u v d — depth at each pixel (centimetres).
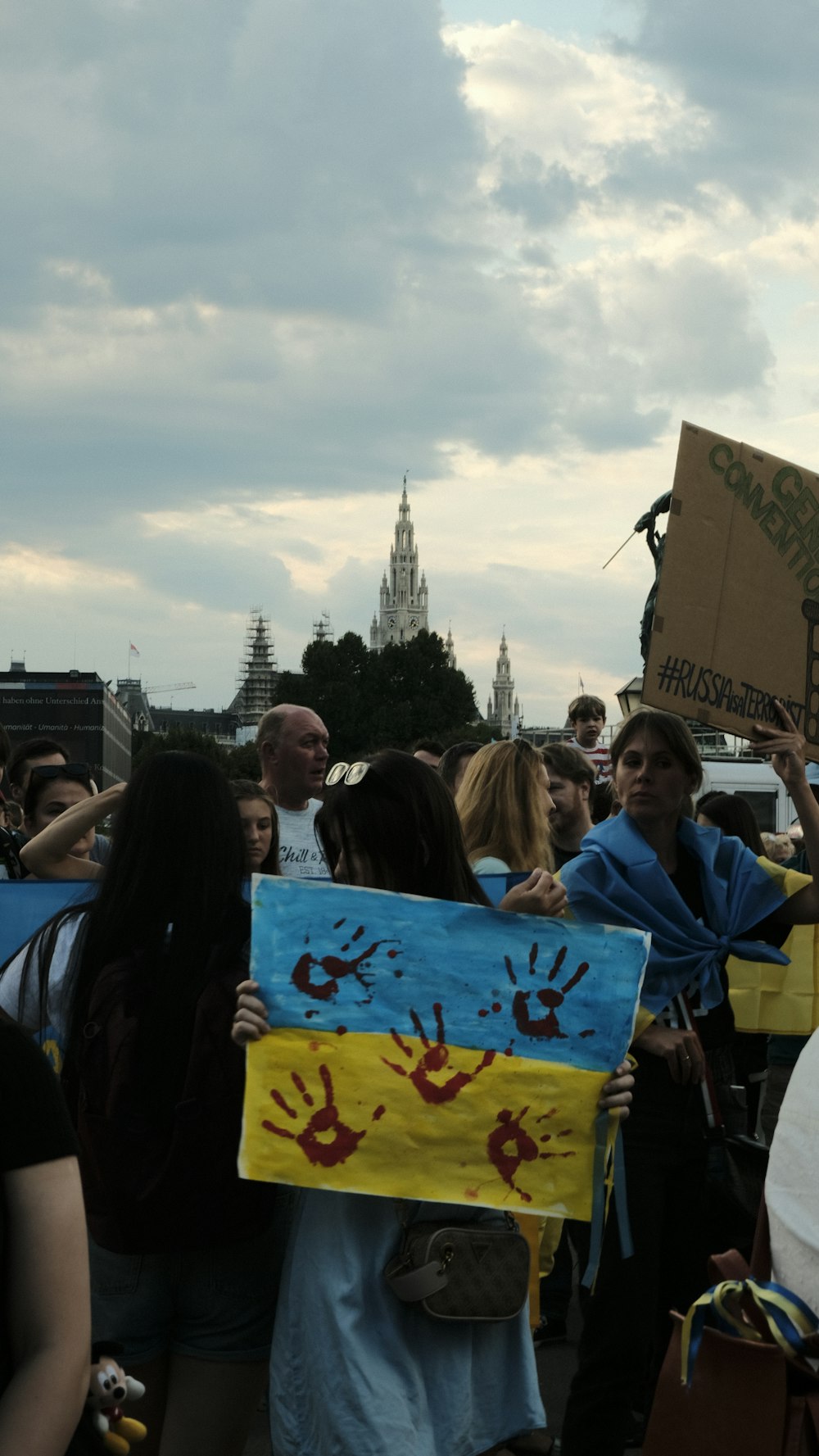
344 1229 287
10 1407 177
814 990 630
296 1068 291
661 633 404
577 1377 385
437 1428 283
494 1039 301
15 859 609
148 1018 298
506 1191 296
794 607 419
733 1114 410
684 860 427
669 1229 397
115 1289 303
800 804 417
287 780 712
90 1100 301
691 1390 264
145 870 308
